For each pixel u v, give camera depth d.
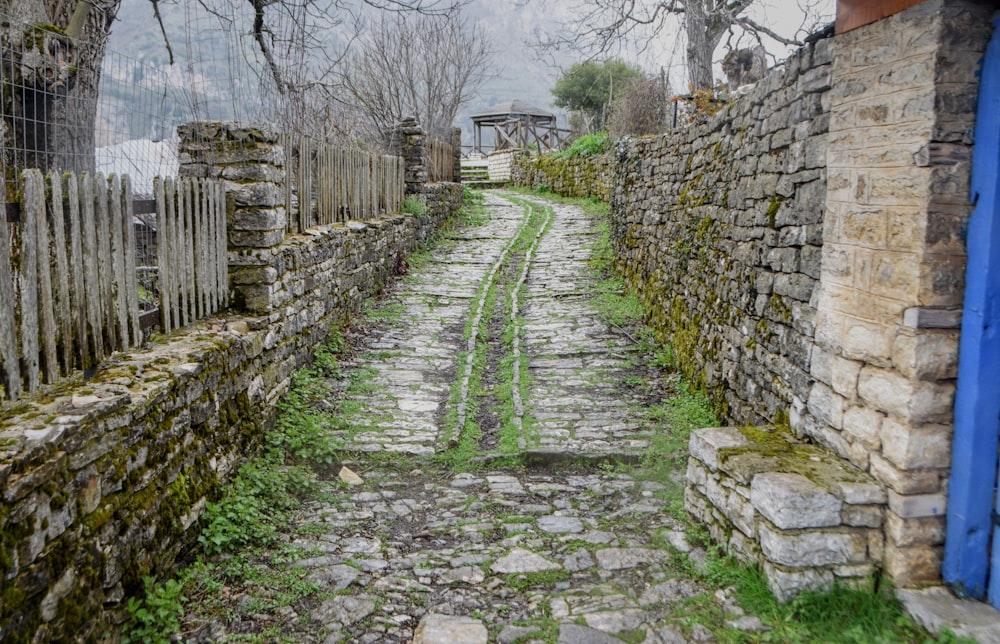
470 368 7.07
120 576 3.02
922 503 3.13
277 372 5.70
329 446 5.21
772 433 4.10
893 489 3.17
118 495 3.04
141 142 5.96
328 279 7.47
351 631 3.18
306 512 4.41
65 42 5.42
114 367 3.60
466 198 19.56
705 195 6.60
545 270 11.55
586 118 28.59
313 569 3.70
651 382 6.84
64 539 2.62
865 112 3.41
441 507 4.54
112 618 2.96
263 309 5.49
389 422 5.84
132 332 3.96
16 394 2.87
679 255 7.42
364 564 3.77
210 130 5.36
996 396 2.99
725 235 5.83
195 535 3.79
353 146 10.65
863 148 3.42
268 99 7.69
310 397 6.13
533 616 3.29
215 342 4.35
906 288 3.10
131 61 5.21
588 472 5.15
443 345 7.93
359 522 4.30
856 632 2.99
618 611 3.31
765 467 3.50
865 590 3.21
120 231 3.74
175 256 4.53
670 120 15.91
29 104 5.23
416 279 10.90
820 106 3.97
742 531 3.57
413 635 3.16
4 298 2.77
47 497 2.50
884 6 3.25
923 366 3.05
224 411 4.41
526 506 4.56
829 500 3.20
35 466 2.45
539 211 18.05
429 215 13.89
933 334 3.05
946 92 2.96
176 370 3.72
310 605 3.37
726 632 3.11
